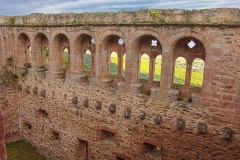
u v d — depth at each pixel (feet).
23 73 68.39
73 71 56.24
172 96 42.52
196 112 40.68
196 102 40.45
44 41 64.75
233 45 35.81
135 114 47.29
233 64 36.40
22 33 66.13
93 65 55.26
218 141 39.60
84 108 55.42
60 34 57.11
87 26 50.88
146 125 46.24
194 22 37.83
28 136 71.92
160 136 45.03
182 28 39.27
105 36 48.73
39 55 65.26
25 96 69.41
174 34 40.24
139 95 46.26
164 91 43.29
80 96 55.72
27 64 70.85
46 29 58.80
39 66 65.87
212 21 36.47
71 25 53.31
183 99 43.62
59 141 63.21
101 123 53.06
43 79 63.16
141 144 47.78
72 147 60.13
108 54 52.26
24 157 65.87
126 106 48.37
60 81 59.16
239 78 36.35
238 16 34.63
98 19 48.93
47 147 66.64
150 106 45.19
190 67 42.75
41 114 67.56
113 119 50.80
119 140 50.88
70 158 61.31
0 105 68.49
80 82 55.57
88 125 55.57
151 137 46.21
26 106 69.92
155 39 45.14
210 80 38.63
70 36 54.49
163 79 43.01
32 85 66.64
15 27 67.05
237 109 37.24
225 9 35.35
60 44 60.13
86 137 56.65
